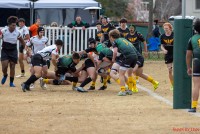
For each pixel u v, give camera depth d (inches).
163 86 1644.9
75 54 1493.6
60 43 1509.6
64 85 1627.7
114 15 4884.4
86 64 1507.1
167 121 1038.4
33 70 1551.4
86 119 1061.1
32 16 2650.1
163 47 1535.4
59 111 1155.3
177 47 1186.6
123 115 1105.4
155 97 1387.8
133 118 1071.0
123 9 4940.9
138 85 1675.7
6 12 2878.9
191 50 1138.7
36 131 951.6
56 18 2888.8
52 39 2449.6
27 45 1610.5
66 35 2455.7
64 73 1513.3
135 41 1656.0
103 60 1523.1
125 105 1240.2
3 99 1331.2
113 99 1344.7
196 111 1154.7
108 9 4820.4
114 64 1443.2
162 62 2431.1
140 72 1519.4
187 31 1186.0
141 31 3671.3
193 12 3668.8
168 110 1169.4
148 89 1569.9
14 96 1389.0
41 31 1598.2
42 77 1531.7
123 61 1411.2
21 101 1299.2
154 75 1978.3
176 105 1188.5
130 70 1456.7
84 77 1514.5
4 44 1592.0
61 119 1062.4
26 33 1808.6
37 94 1433.3
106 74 1540.4
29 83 1498.5
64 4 2694.4
